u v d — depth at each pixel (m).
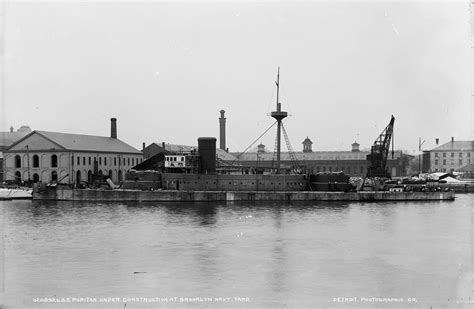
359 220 77.56
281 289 39.41
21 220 77.25
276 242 58.25
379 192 110.31
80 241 58.94
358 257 50.44
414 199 112.00
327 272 44.53
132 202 105.94
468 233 64.88
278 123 116.88
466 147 184.62
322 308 35.31
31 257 50.31
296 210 91.06
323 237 61.72
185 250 53.56
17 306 35.44
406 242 58.47
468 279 41.75
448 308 35.09
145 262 48.00
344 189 113.25
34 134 129.62
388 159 187.50
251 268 45.75
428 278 42.66
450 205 102.69
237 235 62.81
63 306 35.53
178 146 180.88
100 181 126.25
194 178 109.94
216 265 46.91
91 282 41.25
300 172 123.56
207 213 86.12
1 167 144.12
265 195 108.19
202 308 35.22
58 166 127.19
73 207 96.50
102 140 152.12
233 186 110.62
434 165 188.62
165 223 73.75
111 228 68.88
